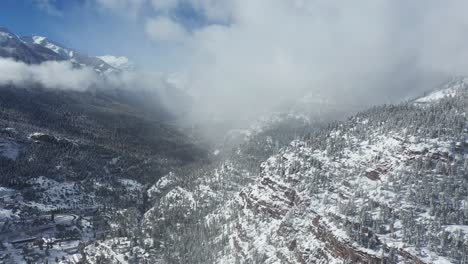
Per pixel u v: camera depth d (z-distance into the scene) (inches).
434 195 7598.4
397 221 7263.8
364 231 7160.4
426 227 6948.8
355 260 6899.6
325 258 7475.4
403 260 6496.1
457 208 7244.1
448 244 6496.1
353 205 7844.5
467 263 6136.8
